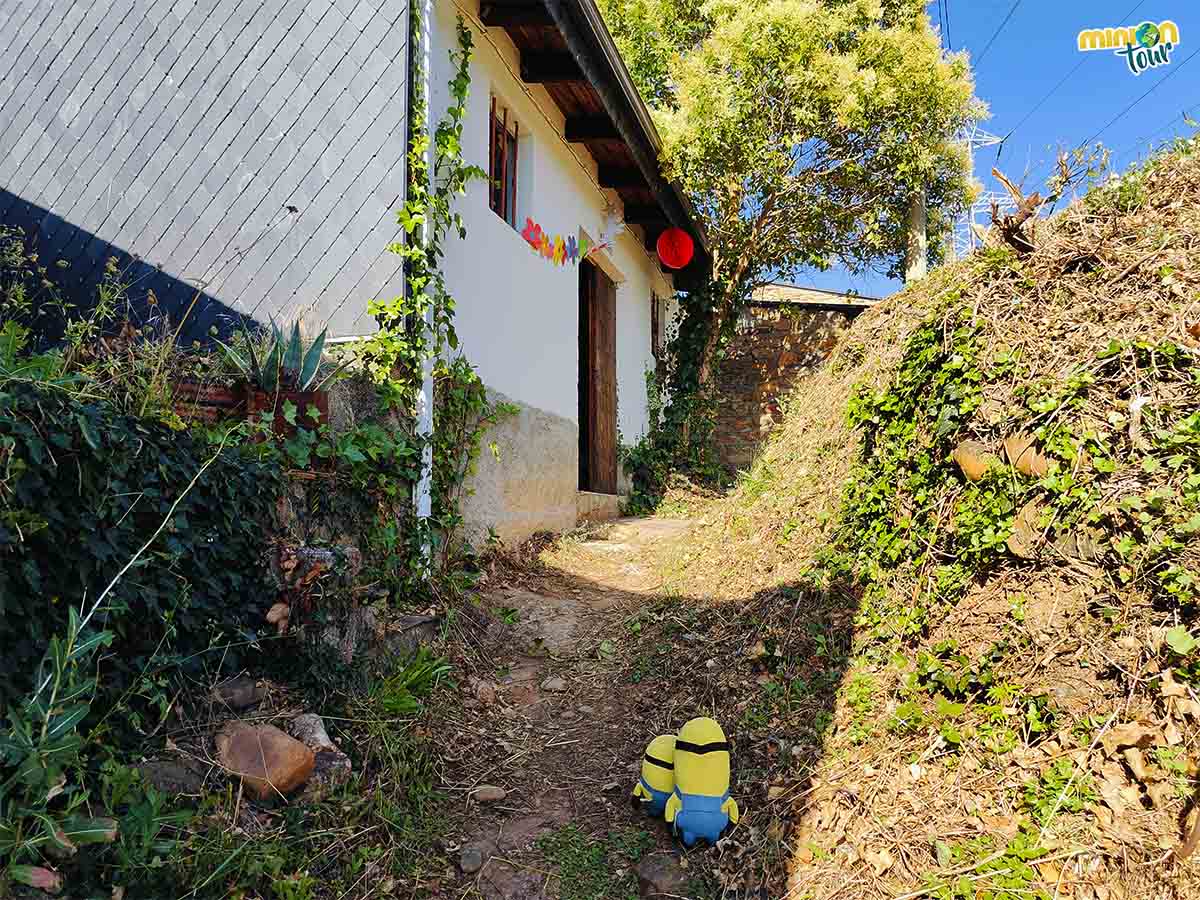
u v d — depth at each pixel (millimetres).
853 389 5266
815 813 3100
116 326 5648
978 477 3709
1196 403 3258
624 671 4500
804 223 12680
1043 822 2730
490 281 6289
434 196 5402
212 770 2787
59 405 2592
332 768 3047
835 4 11445
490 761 3676
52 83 6195
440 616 4691
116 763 2521
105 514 2703
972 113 12117
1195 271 3723
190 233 5699
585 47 6527
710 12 11258
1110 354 3547
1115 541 3148
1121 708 2895
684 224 10852
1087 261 4129
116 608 2648
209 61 5828
